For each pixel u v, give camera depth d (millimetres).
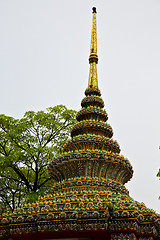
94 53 35469
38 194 36188
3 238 21469
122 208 20328
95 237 20344
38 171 37250
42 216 20766
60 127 40750
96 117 31688
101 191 23484
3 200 38156
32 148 35719
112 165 26797
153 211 20969
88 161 26422
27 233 20922
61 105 41750
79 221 20453
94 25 37625
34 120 39812
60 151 39781
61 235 20531
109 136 31234
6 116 39375
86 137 28594
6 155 37875
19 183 39156
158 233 20875
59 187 25922
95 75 34500
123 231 19844
